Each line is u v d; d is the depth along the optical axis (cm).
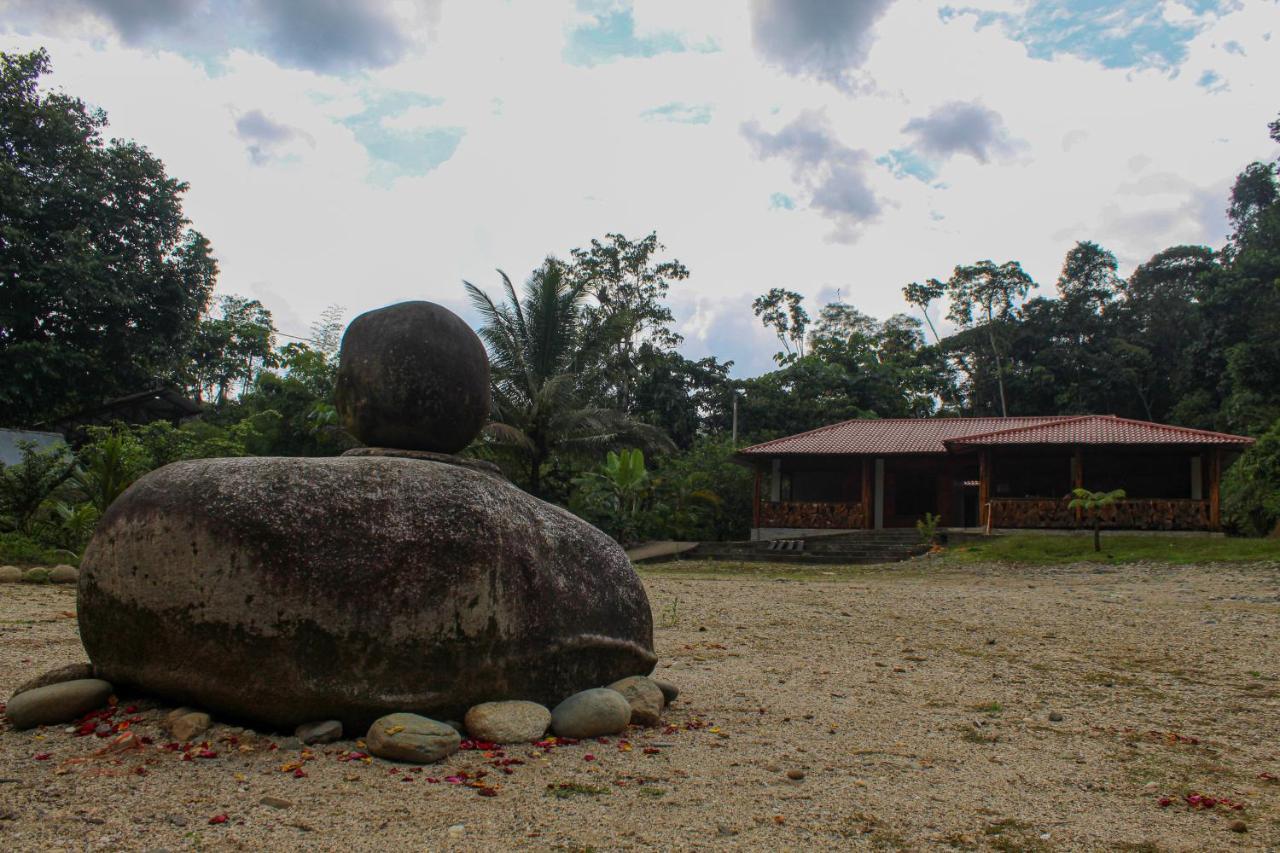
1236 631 838
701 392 4153
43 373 2105
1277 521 2192
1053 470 2411
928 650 724
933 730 459
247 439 2325
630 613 471
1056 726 471
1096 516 1791
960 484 2742
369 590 367
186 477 382
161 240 2367
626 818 308
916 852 289
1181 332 4328
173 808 297
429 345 445
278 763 344
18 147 2225
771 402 4006
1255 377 2955
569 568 441
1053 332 4566
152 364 2433
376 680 368
